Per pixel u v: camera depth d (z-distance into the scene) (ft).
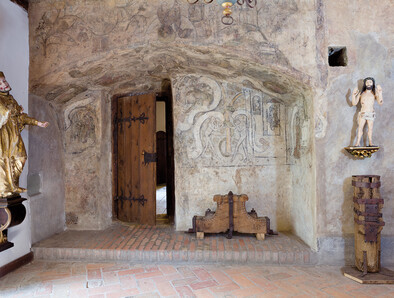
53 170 13.93
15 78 10.98
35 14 11.94
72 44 11.78
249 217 12.69
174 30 11.35
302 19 11.23
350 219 11.12
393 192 11.06
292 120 13.64
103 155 15.24
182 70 13.76
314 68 11.13
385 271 10.25
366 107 10.61
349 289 9.22
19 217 9.63
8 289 9.23
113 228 14.79
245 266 11.00
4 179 9.14
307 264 11.12
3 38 10.39
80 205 14.70
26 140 11.76
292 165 13.82
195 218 12.89
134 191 15.69
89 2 11.75
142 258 11.45
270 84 12.78
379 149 11.10
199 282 9.71
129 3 11.57
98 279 9.96
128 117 15.98
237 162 14.21
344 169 11.15
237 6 11.28
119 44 11.54
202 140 14.29
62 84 12.77
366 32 11.21
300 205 12.76
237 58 11.54
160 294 8.89
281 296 8.78
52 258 11.73
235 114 14.24
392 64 11.18
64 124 14.99
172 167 16.38
